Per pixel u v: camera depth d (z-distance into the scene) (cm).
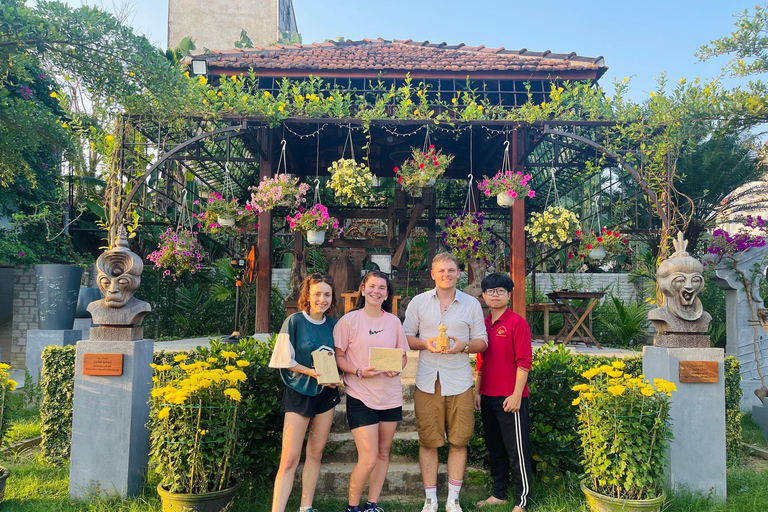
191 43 1459
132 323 383
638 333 978
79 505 358
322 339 329
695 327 382
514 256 700
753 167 1009
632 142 700
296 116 669
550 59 816
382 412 330
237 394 315
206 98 645
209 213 704
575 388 345
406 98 676
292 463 316
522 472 348
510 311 370
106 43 561
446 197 1098
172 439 323
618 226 789
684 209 1059
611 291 1108
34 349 692
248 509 352
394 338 339
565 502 357
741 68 623
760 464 473
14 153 650
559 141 761
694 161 1025
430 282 811
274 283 1162
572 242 847
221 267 1107
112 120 634
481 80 794
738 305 690
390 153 914
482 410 374
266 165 696
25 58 587
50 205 1050
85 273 1029
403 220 871
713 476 373
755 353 628
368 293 337
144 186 760
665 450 361
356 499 324
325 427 327
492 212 1063
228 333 1119
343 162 680
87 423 371
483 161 932
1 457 427
